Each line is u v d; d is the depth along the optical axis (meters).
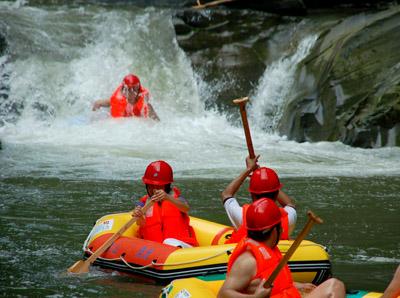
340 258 17.22
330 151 32.59
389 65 35.09
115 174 27.11
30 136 34.81
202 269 14.41
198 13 43.69
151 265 14.93
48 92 41.22
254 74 41.16
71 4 49.22
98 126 35.53
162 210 16.16
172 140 34.09
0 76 41.31
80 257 17.19
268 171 14.04
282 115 37.75
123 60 43.69
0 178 26.08
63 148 31.95
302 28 41.66
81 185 25.23
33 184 25.28
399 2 42.84
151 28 45.78
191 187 25.09
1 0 49.12
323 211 22.05
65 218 20.97
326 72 36.75
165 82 42.75
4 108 40.00
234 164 29.33
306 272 14.32
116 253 15.67
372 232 19.61
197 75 42.59
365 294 12.25
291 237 19.12
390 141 33.09
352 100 34.81
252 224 11.32
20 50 43.22
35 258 17.06
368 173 27.81
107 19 46.66
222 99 41.09
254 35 42.69
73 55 43.72
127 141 33.41
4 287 14.85
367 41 36.34
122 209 22.11
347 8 43.97
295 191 24.72
